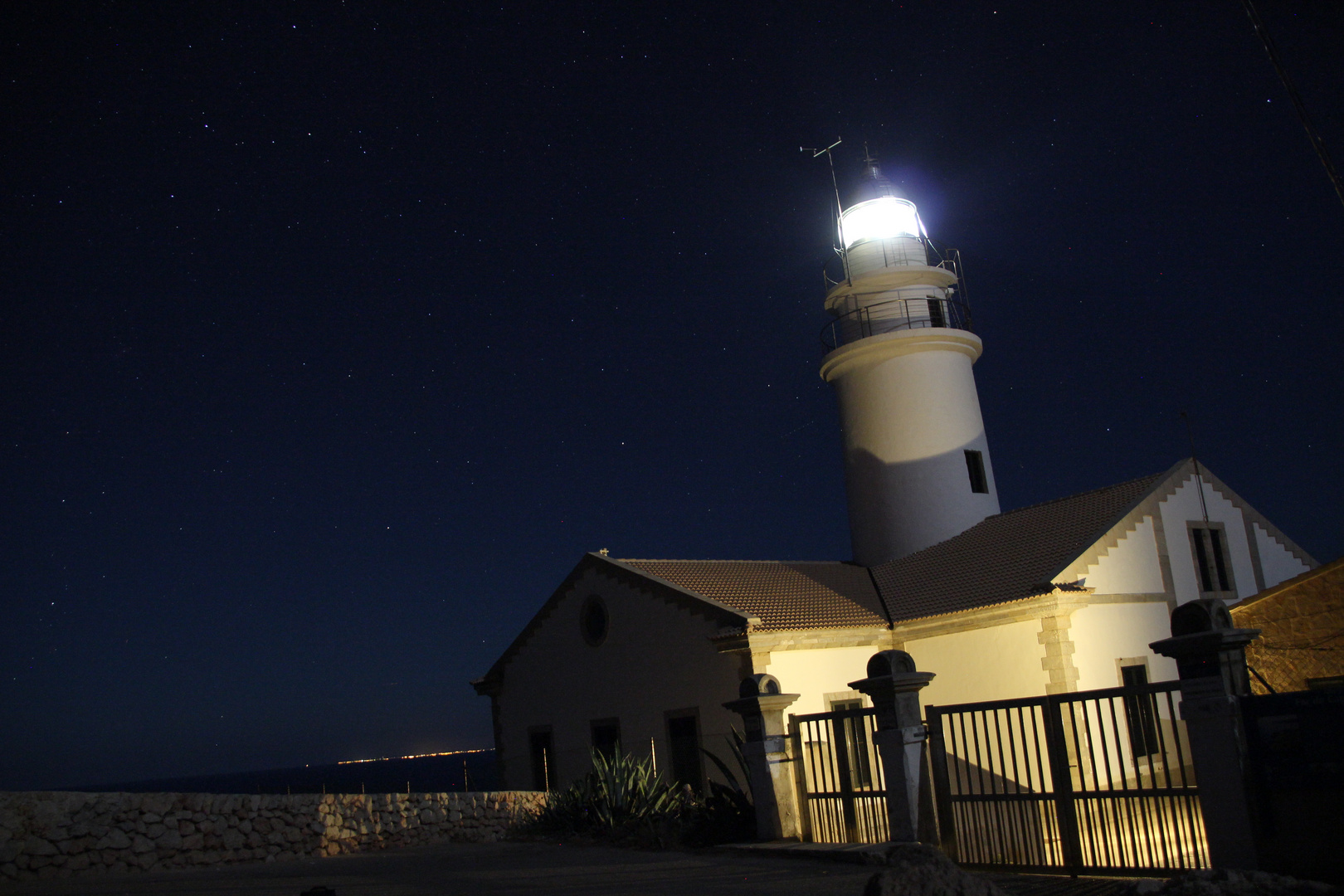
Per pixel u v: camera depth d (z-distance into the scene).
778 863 11.60
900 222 29.89
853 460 28.97
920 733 11.49
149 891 11.57
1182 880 8.09
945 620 21.09
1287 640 16.64
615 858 13.16
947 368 28.31
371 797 16.23
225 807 14.66
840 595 23.53
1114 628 20.47
